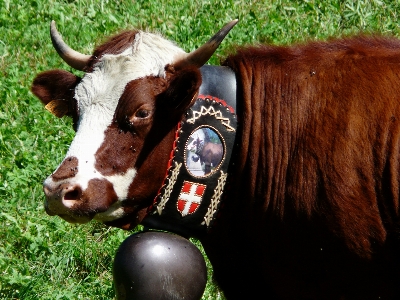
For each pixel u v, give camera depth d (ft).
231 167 21.34
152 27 38.65
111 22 39.29
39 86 22.86
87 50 36.83
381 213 20.51
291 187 20.90
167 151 20.95
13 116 33.27
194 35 37.99
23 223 28.71
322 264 20.95
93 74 20.86
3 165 30.50
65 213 20.18
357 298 21.18
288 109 21.24
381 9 40.81
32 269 27.04
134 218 21.36
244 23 39.09
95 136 20.42
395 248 20.63
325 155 20.61
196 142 21.02
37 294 25.85
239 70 21.71
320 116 20.90
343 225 20.43
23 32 38.55
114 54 20.99
